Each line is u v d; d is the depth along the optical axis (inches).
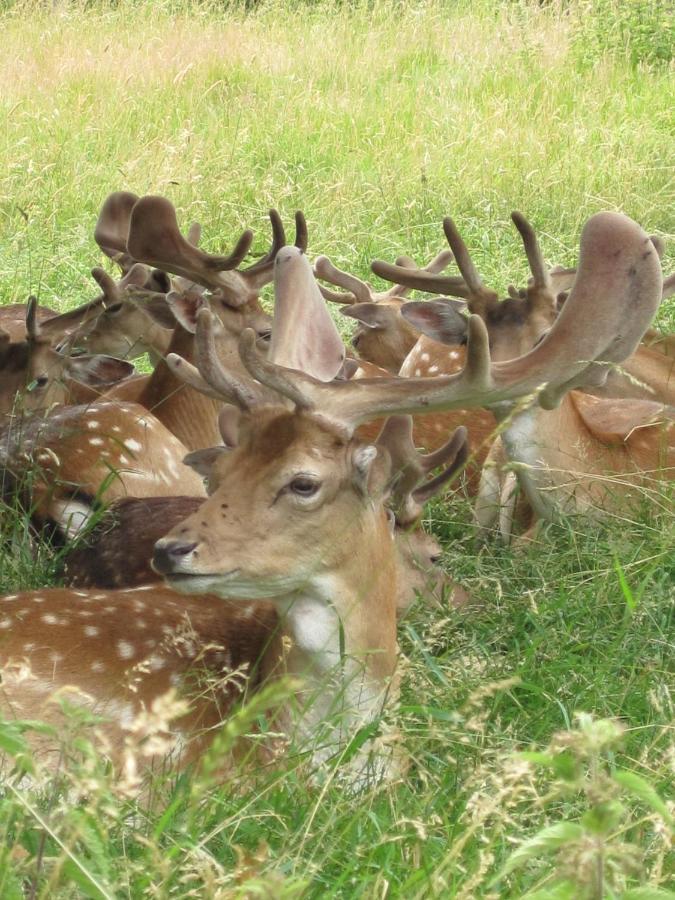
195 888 144.0
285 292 213.5
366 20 837.2
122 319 345.4
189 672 186.2
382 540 192.7
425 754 184.1
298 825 164.9
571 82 684.7
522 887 152.2
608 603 240.7
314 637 188.9
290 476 182.2
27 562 243.4
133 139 567.2
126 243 346.0
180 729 186.2
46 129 572.4
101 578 239.3
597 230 204.2
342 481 185.3
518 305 293.0
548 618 239.3
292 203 497.4
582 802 177.8
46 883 128.3
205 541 180.4
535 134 586.9
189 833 144.9
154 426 288.7
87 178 506.9
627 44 732.0
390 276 310.3
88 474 270.8
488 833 162.7
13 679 181.2
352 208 494.6
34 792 146.9
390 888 151.3
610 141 569.9
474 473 318.0
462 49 761.0
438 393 192.9
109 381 318.7
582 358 204.1
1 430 287.9
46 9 830.5
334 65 717.9
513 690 214.4
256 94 655.8
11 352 309.6
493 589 255.1
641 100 658.2
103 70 673.0
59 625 192.1
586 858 109.7
